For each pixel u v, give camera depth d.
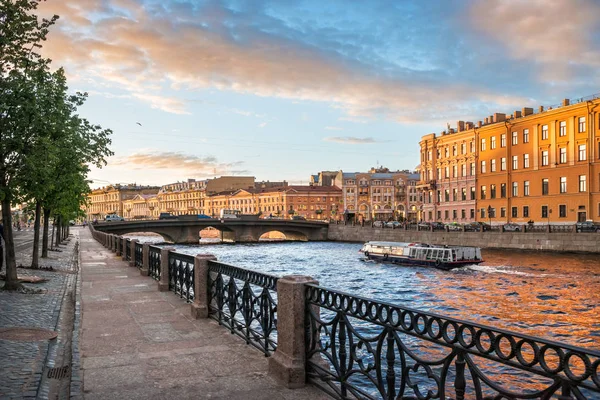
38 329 8.94
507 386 11.62
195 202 162.25
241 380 5.88
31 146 13.21
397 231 72.38
